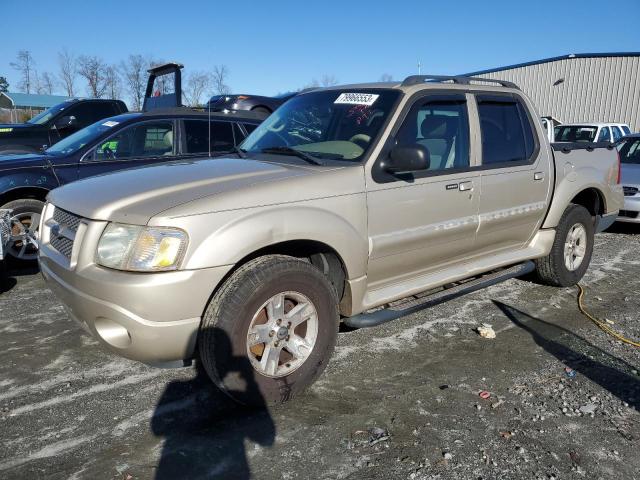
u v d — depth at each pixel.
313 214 3.17
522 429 2.98
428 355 3.90
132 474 2.60
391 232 3.64
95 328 2.91
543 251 5.02
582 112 25.00
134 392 3.35
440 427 2.99
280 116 4.48
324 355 3.31
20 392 3.33
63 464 2.66
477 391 3.39
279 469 2.64
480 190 4.20
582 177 5.21
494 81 4.77
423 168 3.42
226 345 2.86
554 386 3.46
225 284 2.92
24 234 5.84
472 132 4.23
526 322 4.55
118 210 2.90
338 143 3.76
